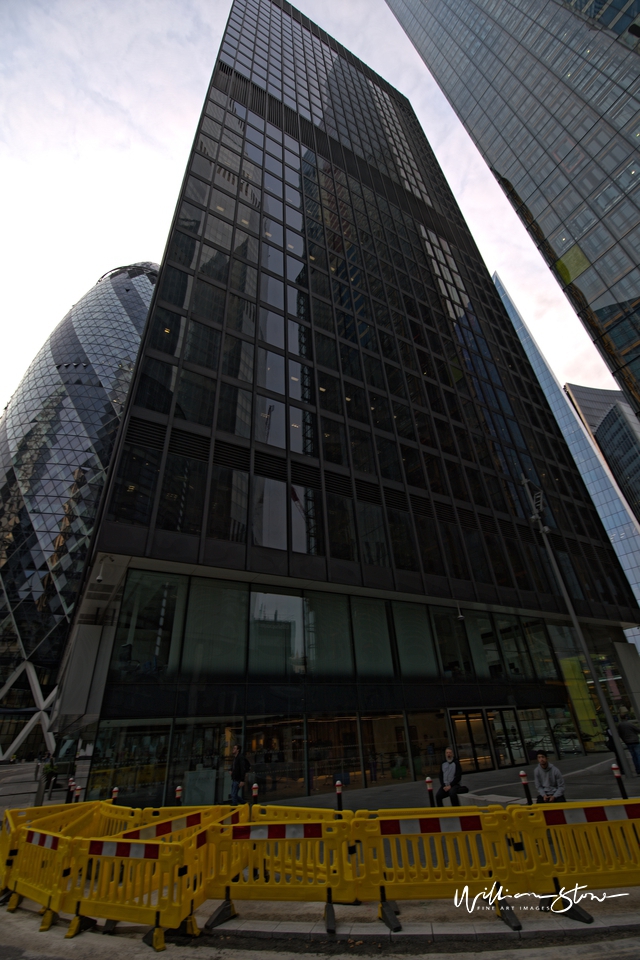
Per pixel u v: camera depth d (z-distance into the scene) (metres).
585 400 121.19
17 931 5.21
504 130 47.19
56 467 85.31
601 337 35.22
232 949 4.53
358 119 45.00
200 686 13.88
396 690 17.84
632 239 32.03
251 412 18.27
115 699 12.53
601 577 29.03
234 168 25.89
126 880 5.09
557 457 34.06
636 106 31.73
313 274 25.86
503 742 20.09
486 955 4.09
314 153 33.88
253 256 23.17
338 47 55.31
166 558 13.77
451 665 20.11
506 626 23.52
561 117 39.06
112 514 13.52
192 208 22.02
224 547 14.99
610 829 5.43
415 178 46.69
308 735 15.12
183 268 19.70
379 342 26.80
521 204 44.34
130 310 110.94
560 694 23.62
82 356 99.38
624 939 4.23
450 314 35.12
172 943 4.74
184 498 14.97
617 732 15.21
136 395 15.68
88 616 17.30
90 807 8.51
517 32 46.00
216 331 19.12
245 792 12.76
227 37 35.25
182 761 12.76
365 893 5.15
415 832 5.45
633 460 95.81
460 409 28.69
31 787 22.80
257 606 16.05
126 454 14.55
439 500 22.95
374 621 18.72
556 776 7.86
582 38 36.84
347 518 18.78
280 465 17.94
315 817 6.83
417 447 24.08
